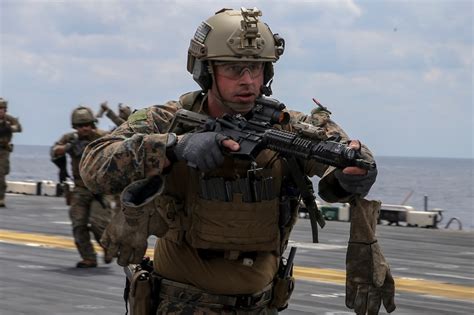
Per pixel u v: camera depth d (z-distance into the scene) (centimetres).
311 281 1591
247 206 566
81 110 1662
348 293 571
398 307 1356
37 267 1686
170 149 530
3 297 1354
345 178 528
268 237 578
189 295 584
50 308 1270
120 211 552
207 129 549
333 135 548
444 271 1800
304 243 2255
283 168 575
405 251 2166
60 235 2309
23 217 2836
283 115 545
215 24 554
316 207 565
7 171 3181
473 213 11762
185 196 575
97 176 538
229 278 576
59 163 1680
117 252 554
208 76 570
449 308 1355
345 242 2300
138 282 593
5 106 3072
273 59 558
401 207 3161
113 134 559
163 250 590
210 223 568
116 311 1259
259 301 590
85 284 1492
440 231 2767
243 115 568
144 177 534
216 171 568
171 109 580
